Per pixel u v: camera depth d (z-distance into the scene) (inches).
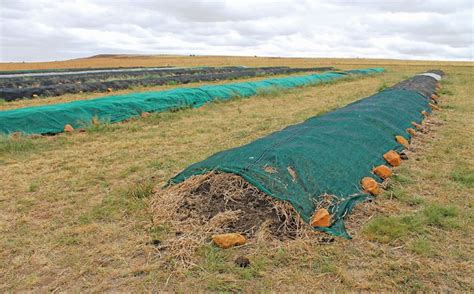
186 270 147.9
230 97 621.3
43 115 389.7
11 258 161.6
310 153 216.8
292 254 157.3
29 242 173.6
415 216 191.2
